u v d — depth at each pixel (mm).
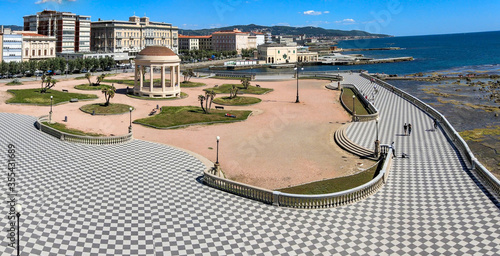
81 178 38000
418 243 25922
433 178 38969
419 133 59594
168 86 112000
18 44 156000
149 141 55281
